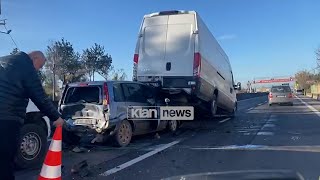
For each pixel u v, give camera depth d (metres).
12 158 4.43
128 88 11.23
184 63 13.10
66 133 10.56
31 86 4.50
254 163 8.16
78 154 9.51
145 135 12.88
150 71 13.43
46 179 4.74
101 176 7.25
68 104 10.50
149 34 13.60
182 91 13.01
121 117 10.54
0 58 4.55
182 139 11.98
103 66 46.78
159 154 9.39
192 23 13.18
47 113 4.71
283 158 8.67
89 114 10.26
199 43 13.12
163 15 13.50
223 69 17.95
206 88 14.34
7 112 4.34
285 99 30.80
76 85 10.62
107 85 10.41
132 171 7.62
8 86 4.37
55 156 4.79
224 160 8.54
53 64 42.94
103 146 10.64
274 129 14.27
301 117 19.28
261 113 23.06
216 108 16.61
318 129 14.05
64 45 44.03
